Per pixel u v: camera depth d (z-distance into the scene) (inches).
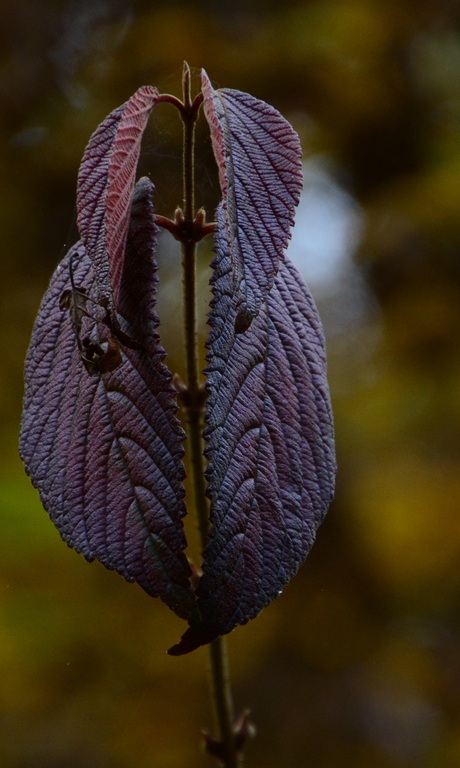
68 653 56.3
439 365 67.8
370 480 65.2
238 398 23.2
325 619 66.2
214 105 22.8
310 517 23.5
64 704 58.6
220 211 22.9
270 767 58.7
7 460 55.6
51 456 23.6
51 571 54.9
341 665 64.0
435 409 65.5
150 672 59.4
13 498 51.9
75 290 23.6
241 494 23.1
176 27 67.6
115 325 23.0
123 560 23.2
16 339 64.2
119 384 23.4
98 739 57.8
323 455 23.7
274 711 60.8
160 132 27.9
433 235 67.1
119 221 23.0
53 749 56.8
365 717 60.5
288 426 23.5
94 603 57.2
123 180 23.0
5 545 50.4
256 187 22.8
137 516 23.2
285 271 24.2
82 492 23.4
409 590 67.3
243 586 23.1
